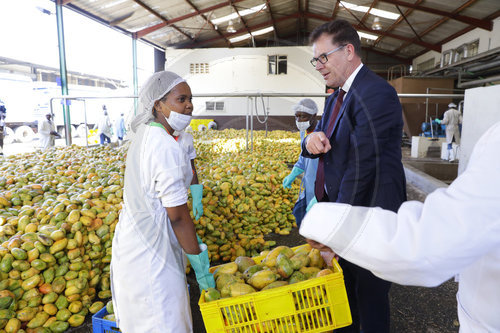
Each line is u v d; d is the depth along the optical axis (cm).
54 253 235
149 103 145
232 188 350
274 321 132
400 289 268
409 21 1480
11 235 250
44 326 219
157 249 145
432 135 1077
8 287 218
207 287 150
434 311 238
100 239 260
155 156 136
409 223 55
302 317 131
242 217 349
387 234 55
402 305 246
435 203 54
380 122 148
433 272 52
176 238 153
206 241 305
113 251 155
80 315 231
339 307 132
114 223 270
